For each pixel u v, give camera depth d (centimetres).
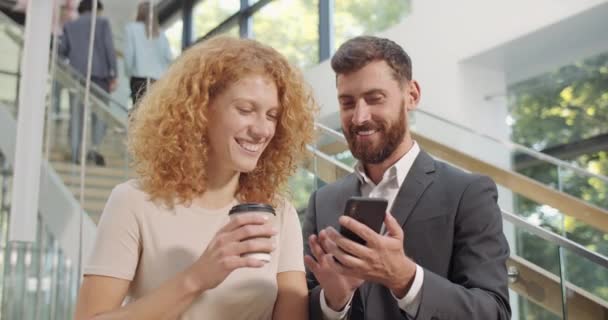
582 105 544
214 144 147
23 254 467
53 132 468
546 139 565
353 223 140
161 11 991
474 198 180
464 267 172
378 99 191
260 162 161
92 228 377
